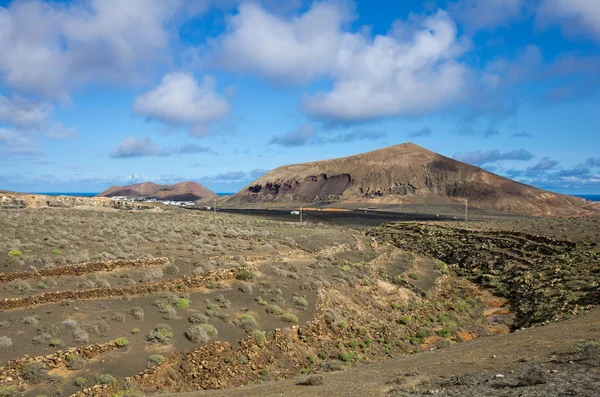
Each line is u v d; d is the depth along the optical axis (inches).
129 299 1063.0
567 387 452.1
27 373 698.2
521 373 551.2
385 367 823.1
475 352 807.7
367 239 2886.3
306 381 709.3
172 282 1194.6
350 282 1611.7
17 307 917.8
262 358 959.0
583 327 872.9
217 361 890.7
